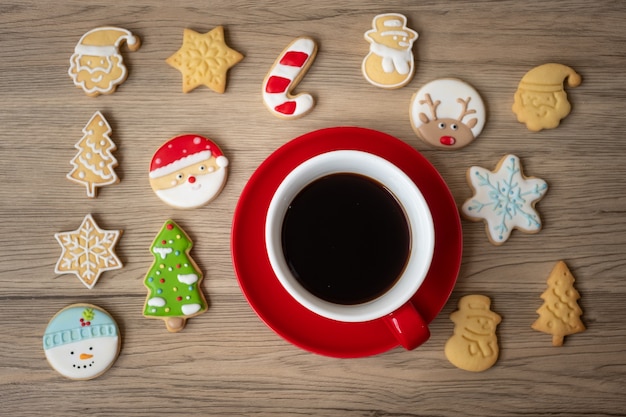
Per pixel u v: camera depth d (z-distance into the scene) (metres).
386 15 0.56
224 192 0.56
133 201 0.56
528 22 0.57
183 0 0.57
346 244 0.53
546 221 0.56
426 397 0.55
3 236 0.56
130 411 0.55
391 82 0.56
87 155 0.55
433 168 0.54
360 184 0.53
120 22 0.57
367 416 0.55
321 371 0.56
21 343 0.56
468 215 0.55
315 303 0.50
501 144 0.56
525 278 0.56
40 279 0.56
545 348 0.56
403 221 0.53
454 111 0.56
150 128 0.56
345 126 0.56
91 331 0.55
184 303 0.55
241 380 0.55
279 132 0.56
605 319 0.56
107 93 0.56
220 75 0.56
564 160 0.56
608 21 0.57
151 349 0.55
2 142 0.56
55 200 0.56
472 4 0.57
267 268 0.54
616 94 0.56
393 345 0.54
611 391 0.55
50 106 0.56
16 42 0.57
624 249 0.56
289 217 0.53
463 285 0.56
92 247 0.55
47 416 0.55
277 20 0.57
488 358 0.55
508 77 0.56
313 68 0.56
